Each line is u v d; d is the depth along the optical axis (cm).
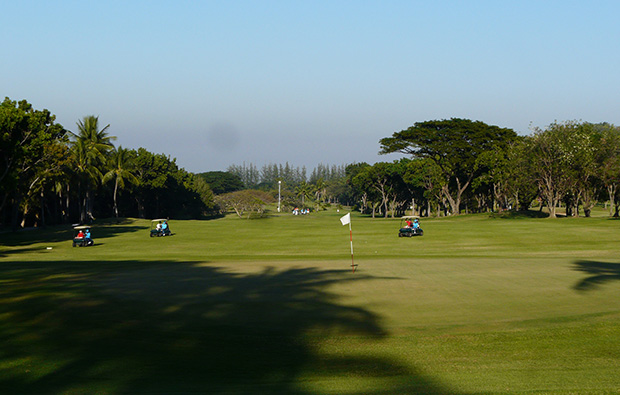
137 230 7206
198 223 8506
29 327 1540
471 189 11212
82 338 1427
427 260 3216
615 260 3195
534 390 946
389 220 9850
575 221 6950
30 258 4016
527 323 1531
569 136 7606
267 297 1947
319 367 1192
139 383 1080
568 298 1867
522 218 8606
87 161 8644
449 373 1112
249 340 1405
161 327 1528
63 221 9462
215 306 1795
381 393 967
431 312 1684
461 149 9400
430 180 11912
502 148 9644
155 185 11656
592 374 1068
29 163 6234
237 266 2984
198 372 1159
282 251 4525
